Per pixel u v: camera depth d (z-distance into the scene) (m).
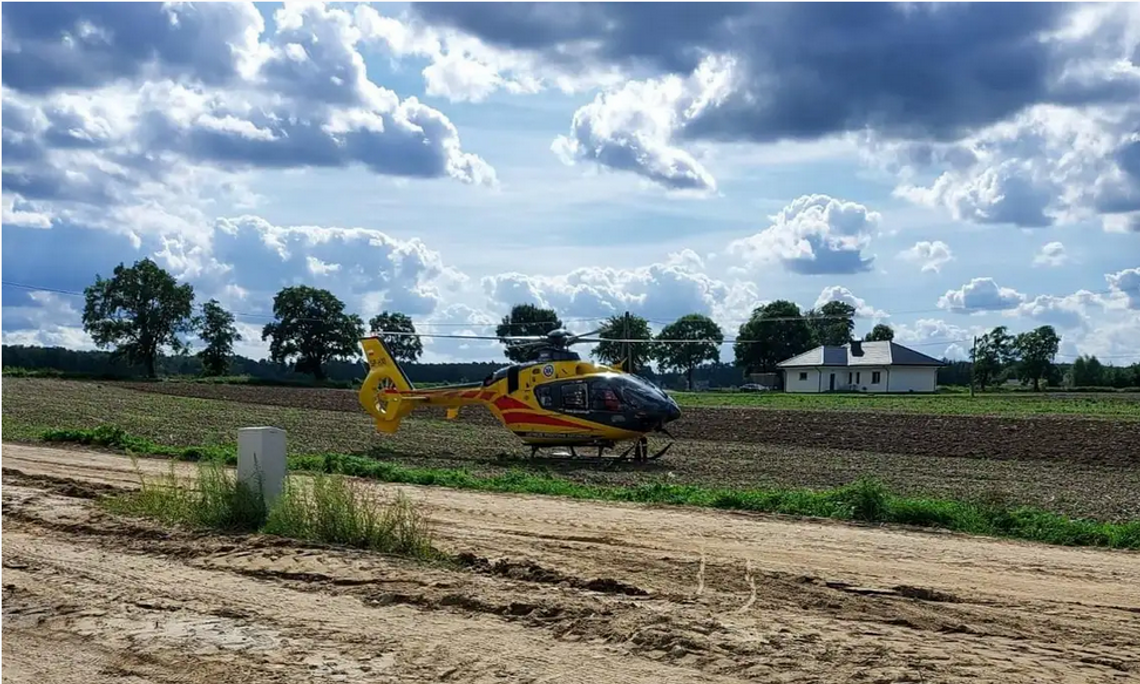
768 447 30.88
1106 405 60.62
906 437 34.28
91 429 28.89
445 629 8.29
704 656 7.56
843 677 7.13
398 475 19.47
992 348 112.69
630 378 25.83
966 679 7.13
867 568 11.03
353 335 117.62
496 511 14.90
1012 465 25.97
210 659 7.55
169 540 11.75
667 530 13.35
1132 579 10.87
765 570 10.67
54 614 8.77
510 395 26.34
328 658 7.57
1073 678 7.22
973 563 11.56
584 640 7.98
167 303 105.81
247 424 35.41
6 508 13.92
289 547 11.30
